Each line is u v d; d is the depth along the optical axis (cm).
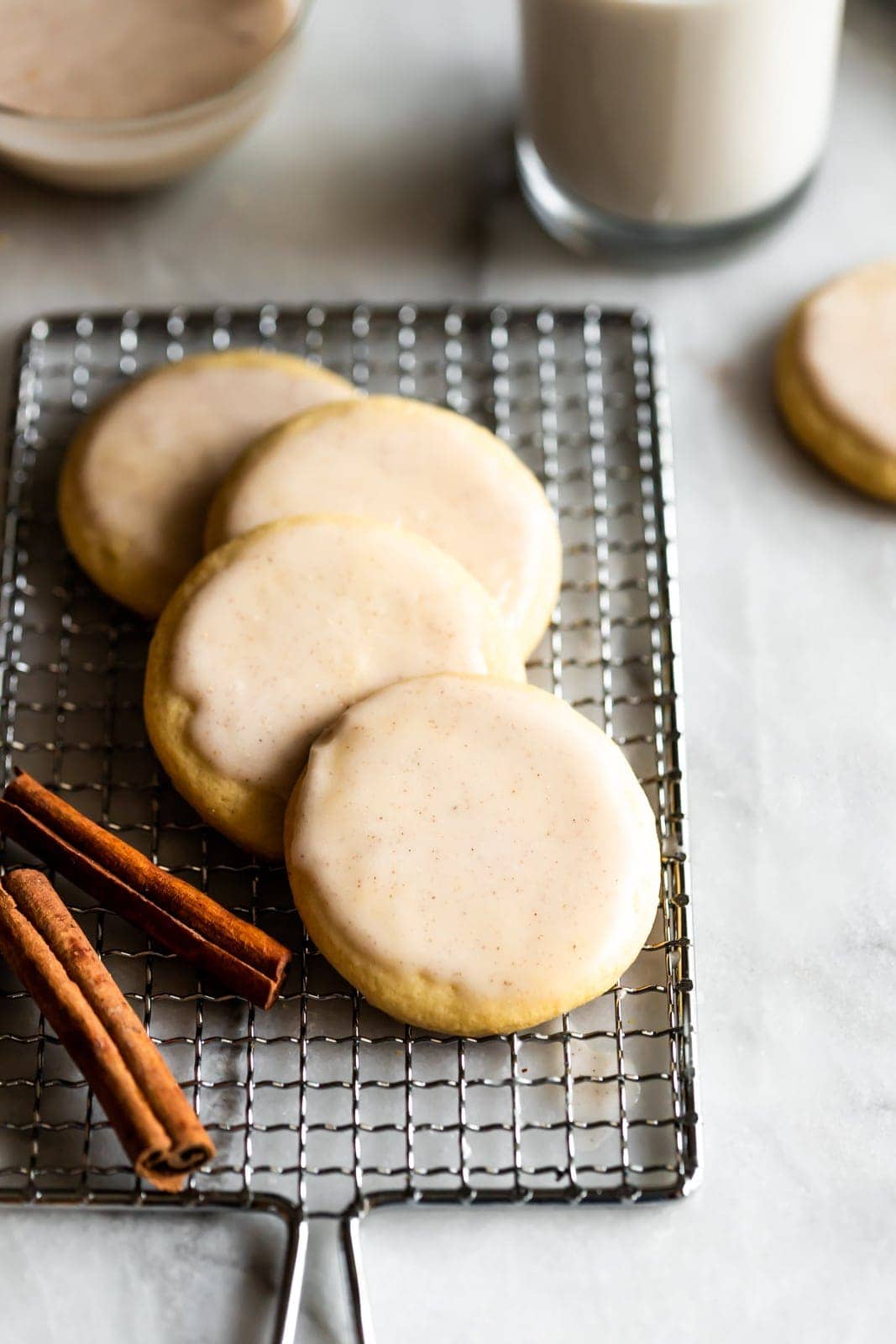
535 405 59
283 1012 52
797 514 58
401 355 60
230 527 54
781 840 54
